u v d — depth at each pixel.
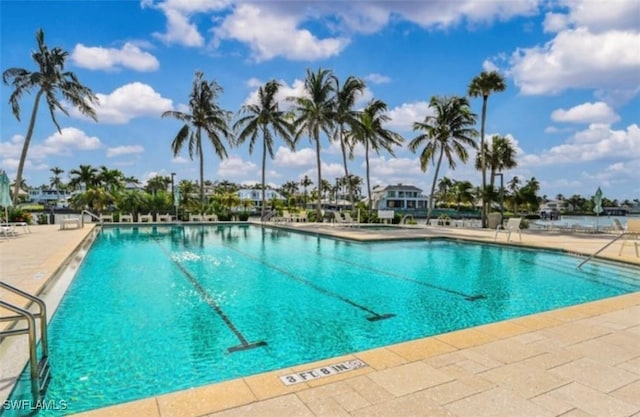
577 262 9.75
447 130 24.89
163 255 11.20
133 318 5.14
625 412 2.22
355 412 2.21
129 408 2.23
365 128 26.34
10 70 21.16
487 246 12.92
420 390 2.48
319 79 24.19
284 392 2.44
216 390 2.46
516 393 2.45
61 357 3.80
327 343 4.32
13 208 20.11
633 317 4.15
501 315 5.45
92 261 10.01
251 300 6.13
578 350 3.19
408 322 5.08
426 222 25.27
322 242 14.77
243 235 17.88
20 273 6.43
